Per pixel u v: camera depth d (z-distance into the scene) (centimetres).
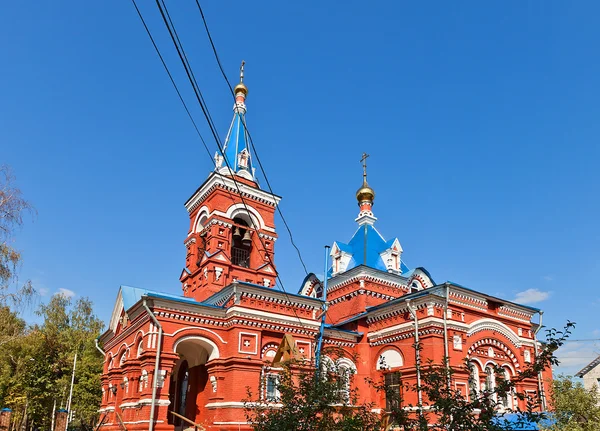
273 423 1234
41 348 4631
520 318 3031
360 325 2942
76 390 4688
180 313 2302
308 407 1223
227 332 2405
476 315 2758
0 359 4269
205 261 2952
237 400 2219
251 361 2319
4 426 3775
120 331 2706
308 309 2653
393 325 2778
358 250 3678
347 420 1157
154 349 2191
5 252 2078
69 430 4372
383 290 3419
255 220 3259
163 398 2142
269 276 3141
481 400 903
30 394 4353
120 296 2753
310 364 1788
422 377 1023
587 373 4562
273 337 2483
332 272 3653
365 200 3959
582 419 1931
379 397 2725
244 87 3766
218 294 2573
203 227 3222
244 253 3212
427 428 905
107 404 2816
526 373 898
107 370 2950
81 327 5912
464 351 2588
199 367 2573
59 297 5950
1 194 2080
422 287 3631
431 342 2508
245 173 3350
